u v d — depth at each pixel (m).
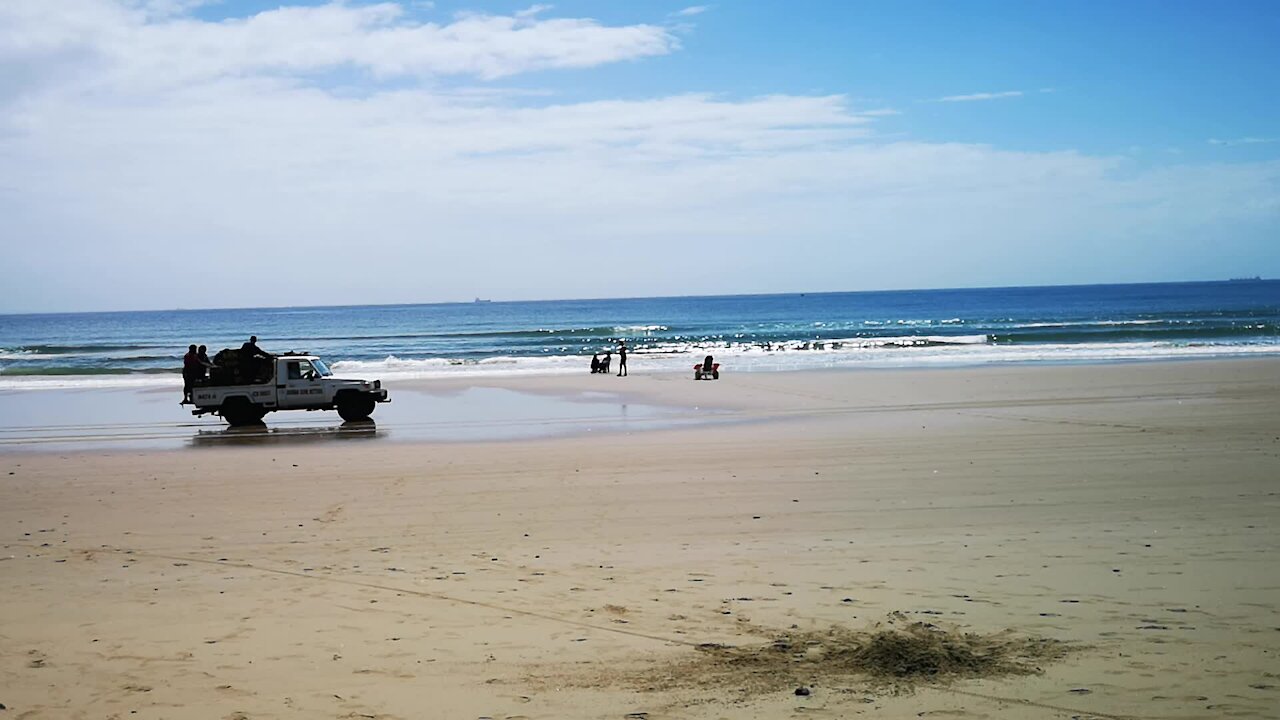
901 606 7.74
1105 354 49.12
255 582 8.98
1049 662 6.35
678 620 7.52
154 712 5.82
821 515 11.91
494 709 5.80
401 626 7.50
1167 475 14.33
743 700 5.87
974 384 32.91
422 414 26.86
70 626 7.60
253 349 25.52
